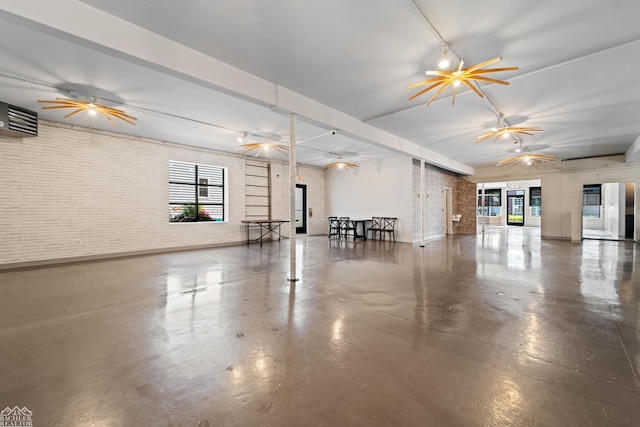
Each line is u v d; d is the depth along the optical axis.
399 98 4.91
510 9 2.73
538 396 1.81
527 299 3.70
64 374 2.08
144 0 2.64
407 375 2.05
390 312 3.28
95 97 4.71
